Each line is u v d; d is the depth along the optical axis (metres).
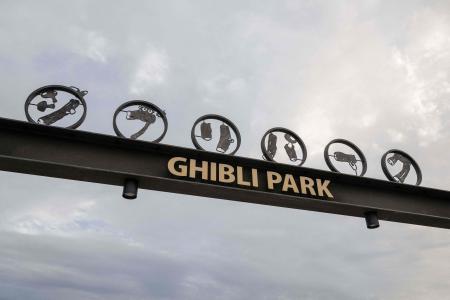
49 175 6.07
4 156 5.56
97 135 6.16
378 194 7.66
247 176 6.75
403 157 8.42
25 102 6.12
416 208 7.79
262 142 7.28
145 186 6.31
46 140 6.05
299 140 7.62
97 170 5.95
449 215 8.03
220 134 7.17
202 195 6.58
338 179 7.38
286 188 6.65
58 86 6.40
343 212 7.36
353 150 8.05
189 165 6.36
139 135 6.55
